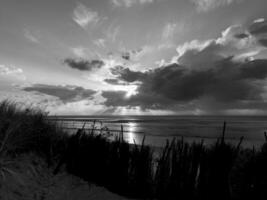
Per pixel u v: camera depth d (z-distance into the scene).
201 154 2.85
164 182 2.98
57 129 4.17
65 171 3.49
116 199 2.92
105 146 3.43
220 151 2.73
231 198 2.69
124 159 3.22
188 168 2.87
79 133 3.66
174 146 3.05
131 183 3.11
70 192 2.92
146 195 3.04
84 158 3.47
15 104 3.85
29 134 3.41
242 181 2.79
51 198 2.60
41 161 3.41
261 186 2.67
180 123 56.28
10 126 3.03
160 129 34.41
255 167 2.76
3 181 2.42
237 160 2.96
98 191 3.10
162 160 3.06
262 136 22.42
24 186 2.59
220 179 2.69
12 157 2.98
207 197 2.73
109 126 39.97
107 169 3.29
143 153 3.13
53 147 3.75
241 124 49.78
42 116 4.07
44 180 2.99
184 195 2.85
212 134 25.19
